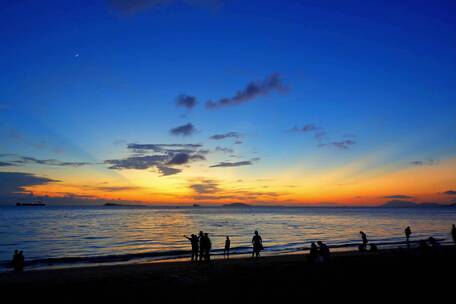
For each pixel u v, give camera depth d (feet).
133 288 49.03
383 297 43.98
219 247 139.44
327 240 170.50
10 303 41.52
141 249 135.85
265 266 69.87
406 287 49.34
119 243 158.30
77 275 63.67
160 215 556.92
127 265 82.28
